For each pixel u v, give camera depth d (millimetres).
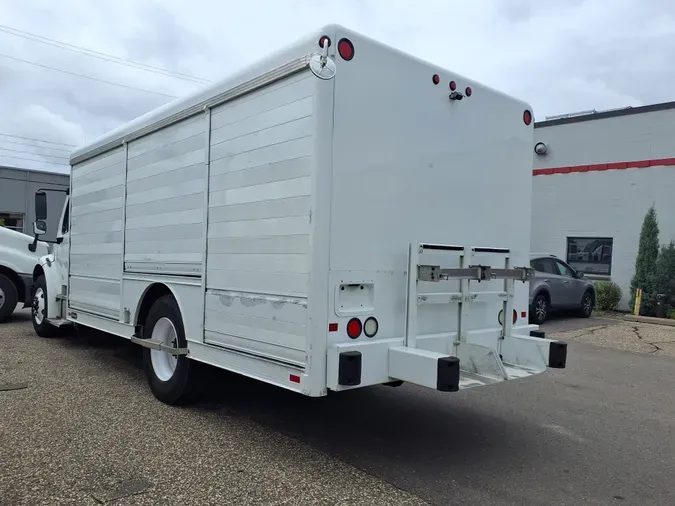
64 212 7852
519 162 5012
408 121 3988
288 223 3611
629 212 15344
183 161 4793
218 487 3473
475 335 4496
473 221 4547
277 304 3689
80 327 7691
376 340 3746
